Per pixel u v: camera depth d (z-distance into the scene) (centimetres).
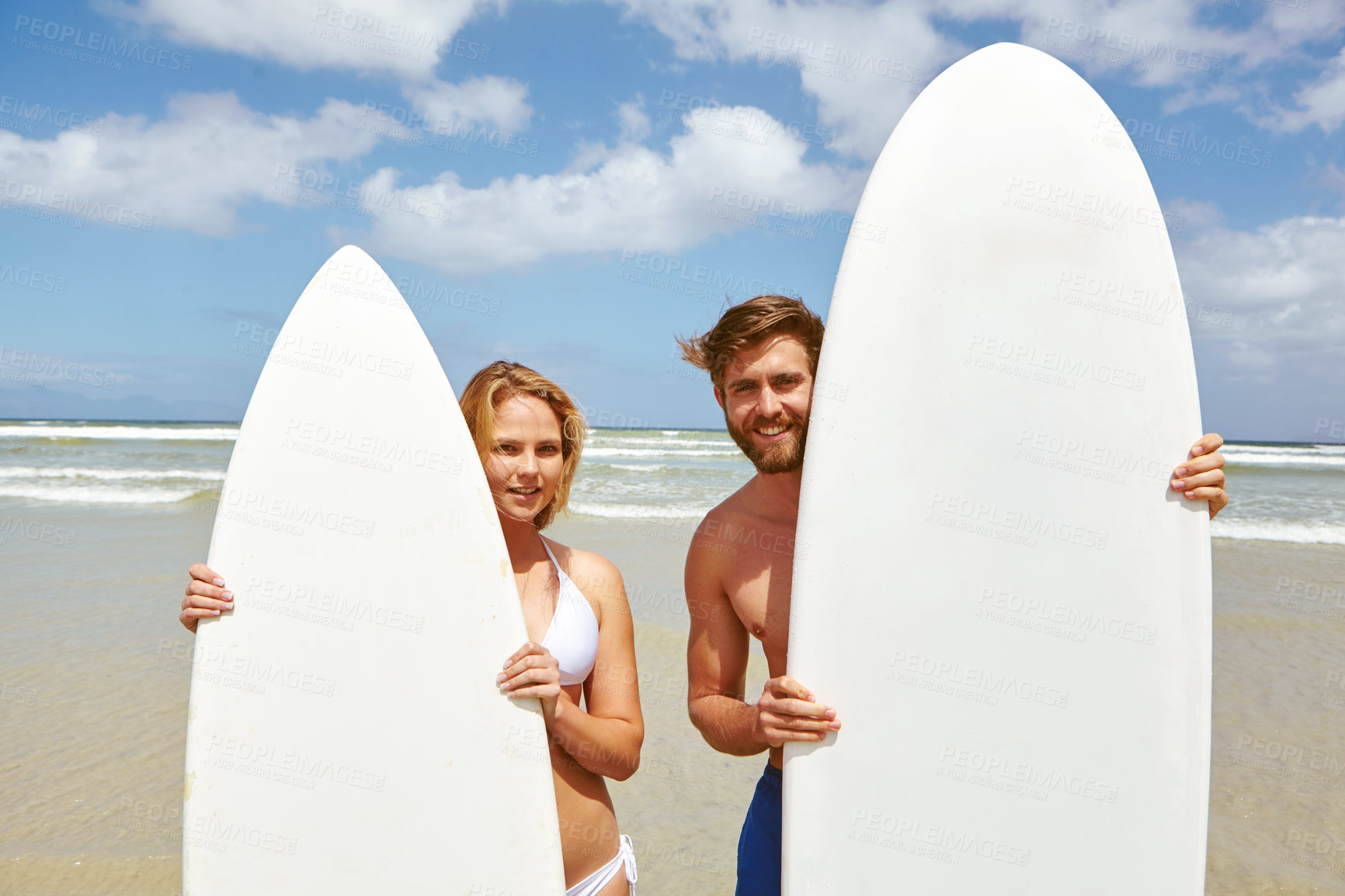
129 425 3488
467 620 164
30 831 263
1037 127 165
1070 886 152
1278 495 1218
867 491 162
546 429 165
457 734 162
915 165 169
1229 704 382
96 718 350
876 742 158
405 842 160
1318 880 241
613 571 171
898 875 155
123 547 708
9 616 496
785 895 157
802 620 161
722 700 177
